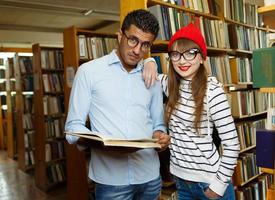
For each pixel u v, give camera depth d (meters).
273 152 1.49
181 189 1.57
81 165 3.62
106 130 1.39
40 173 4.64
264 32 3.71
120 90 1.42
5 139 7.59
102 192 1.45
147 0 2.15
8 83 6.59
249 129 3.30
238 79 3.15
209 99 1.39
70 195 3.83
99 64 1.42
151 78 1.49
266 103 3.59
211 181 1.41
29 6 5.32
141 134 1.45
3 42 7.74
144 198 1.56
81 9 5.68
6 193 4.35
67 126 1.39
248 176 3.21
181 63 1.44
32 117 5.54
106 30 7.40
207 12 2.79
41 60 4.73
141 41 1.33
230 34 3.12
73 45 3.60
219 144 1.48
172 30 2.26
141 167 1.47
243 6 3.34
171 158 1.57
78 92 1.40
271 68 1.44
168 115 1.52
